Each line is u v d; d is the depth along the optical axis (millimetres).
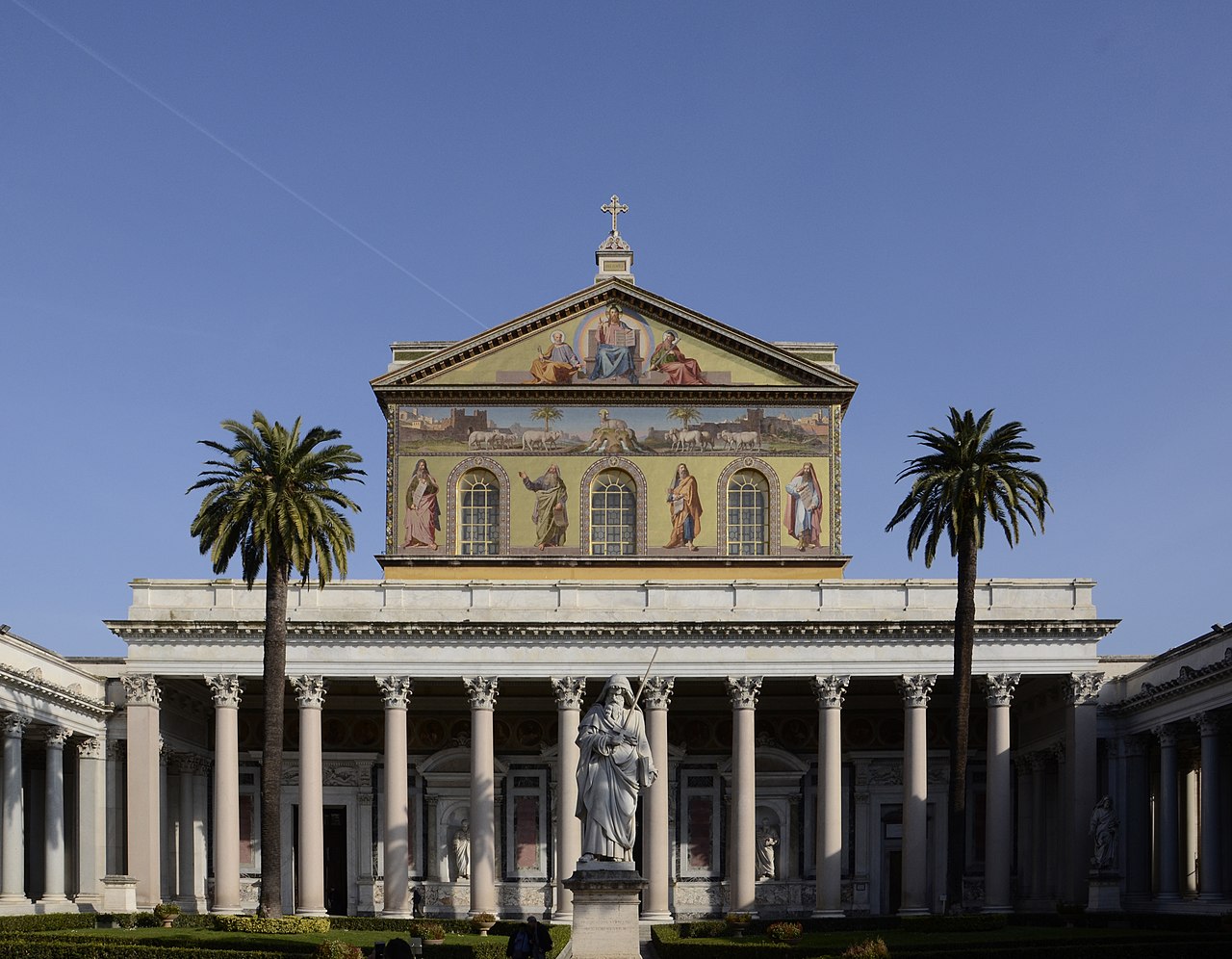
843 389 94438
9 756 75812
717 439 94438
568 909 83562
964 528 77188
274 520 72812
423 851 96188
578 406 94750
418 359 96000
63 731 81562
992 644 86625
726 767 96500
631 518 93938
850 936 71062
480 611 86125
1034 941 63625
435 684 95625
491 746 85688
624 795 45438
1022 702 96312
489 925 78812
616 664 86188
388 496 93812
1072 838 85188
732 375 95000
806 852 96438
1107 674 91562
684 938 75875
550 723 97062
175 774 93562
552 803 96375
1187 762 93062
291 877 94688
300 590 86562
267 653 74000
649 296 95188
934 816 97250
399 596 87000
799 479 94000
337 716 96875
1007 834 85188
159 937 64938
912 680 86188
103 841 86312
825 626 86062
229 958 58812
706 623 85875
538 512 93625
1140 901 86438
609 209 100125
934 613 86438
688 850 96125
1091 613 86438
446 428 94438
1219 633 76125
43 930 71312
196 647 85375
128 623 84812
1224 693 75188
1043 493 77812
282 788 95562
